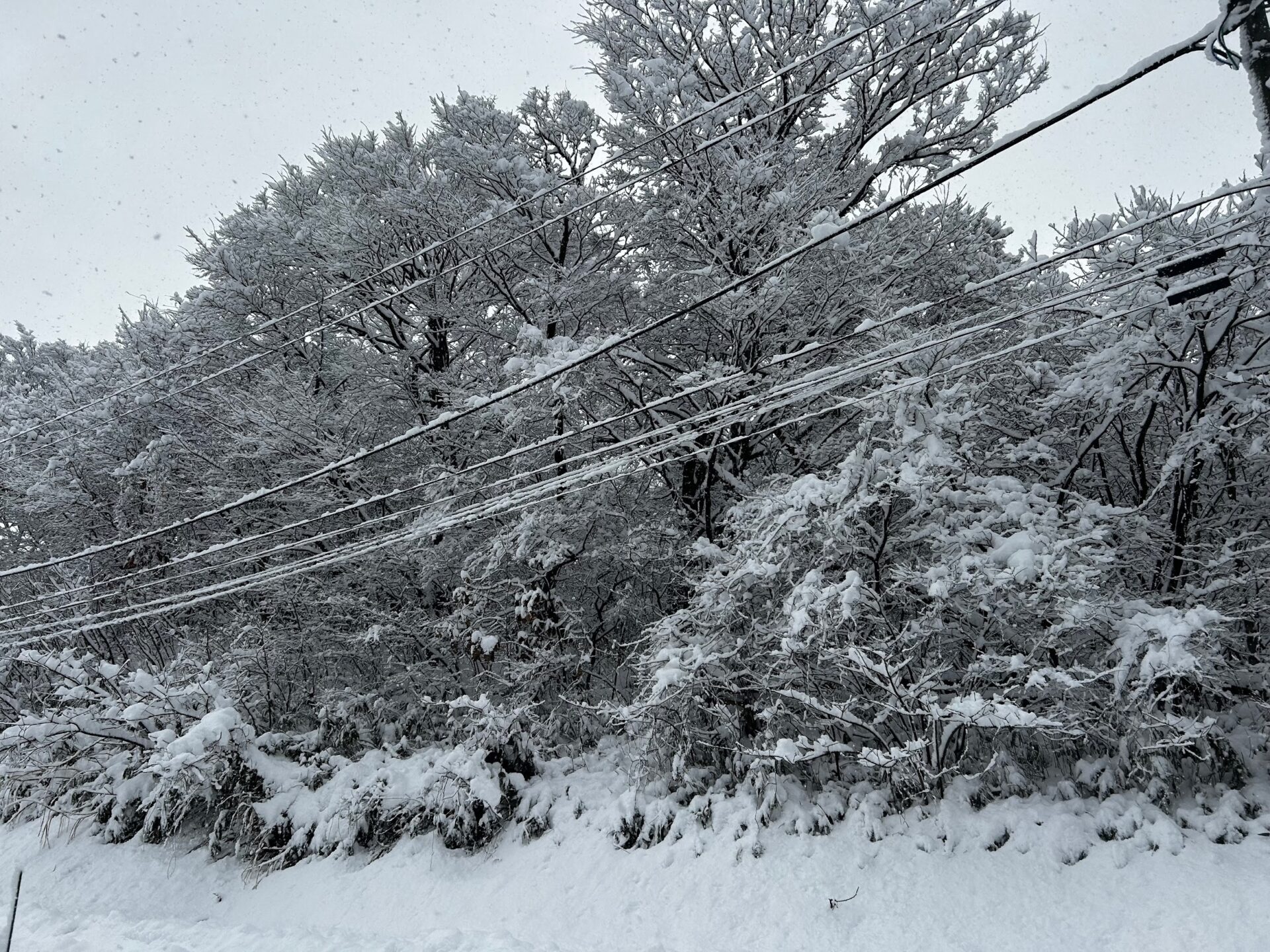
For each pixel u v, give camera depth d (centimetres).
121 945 761
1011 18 1170
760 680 868
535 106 1320
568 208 1200
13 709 1340
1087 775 749
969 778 711
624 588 1312
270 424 1214
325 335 1396
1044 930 618
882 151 1291
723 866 771
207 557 1347
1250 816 674
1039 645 733
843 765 879
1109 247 875
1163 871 634
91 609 1434
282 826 1014
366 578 1266
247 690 1237
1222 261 741
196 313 1369
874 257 1073
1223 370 814
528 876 850
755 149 1179
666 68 1113
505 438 1219
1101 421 879
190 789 1022
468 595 1149
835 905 694
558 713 1135
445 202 1186
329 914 881
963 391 801
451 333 1399
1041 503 795
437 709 1211
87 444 1467
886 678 757
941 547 796
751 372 1005
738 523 966
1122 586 826
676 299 1187
